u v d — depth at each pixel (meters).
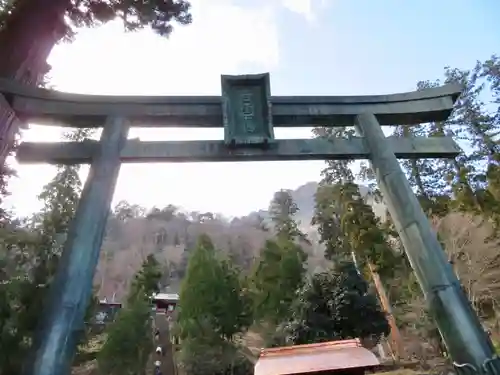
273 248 20.80
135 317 16.59
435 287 3.50
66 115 4.42
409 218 3.89
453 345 3.27
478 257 15.03
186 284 17.23
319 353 8.01
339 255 21.62
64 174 14.66
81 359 15.59
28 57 6.73
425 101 4.93
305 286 16.06
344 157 4.58
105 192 3.86
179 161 4.39
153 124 4.65
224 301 16.47
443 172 23.23
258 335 20.92
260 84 4.86
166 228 57.94
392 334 15.95
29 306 7.56
